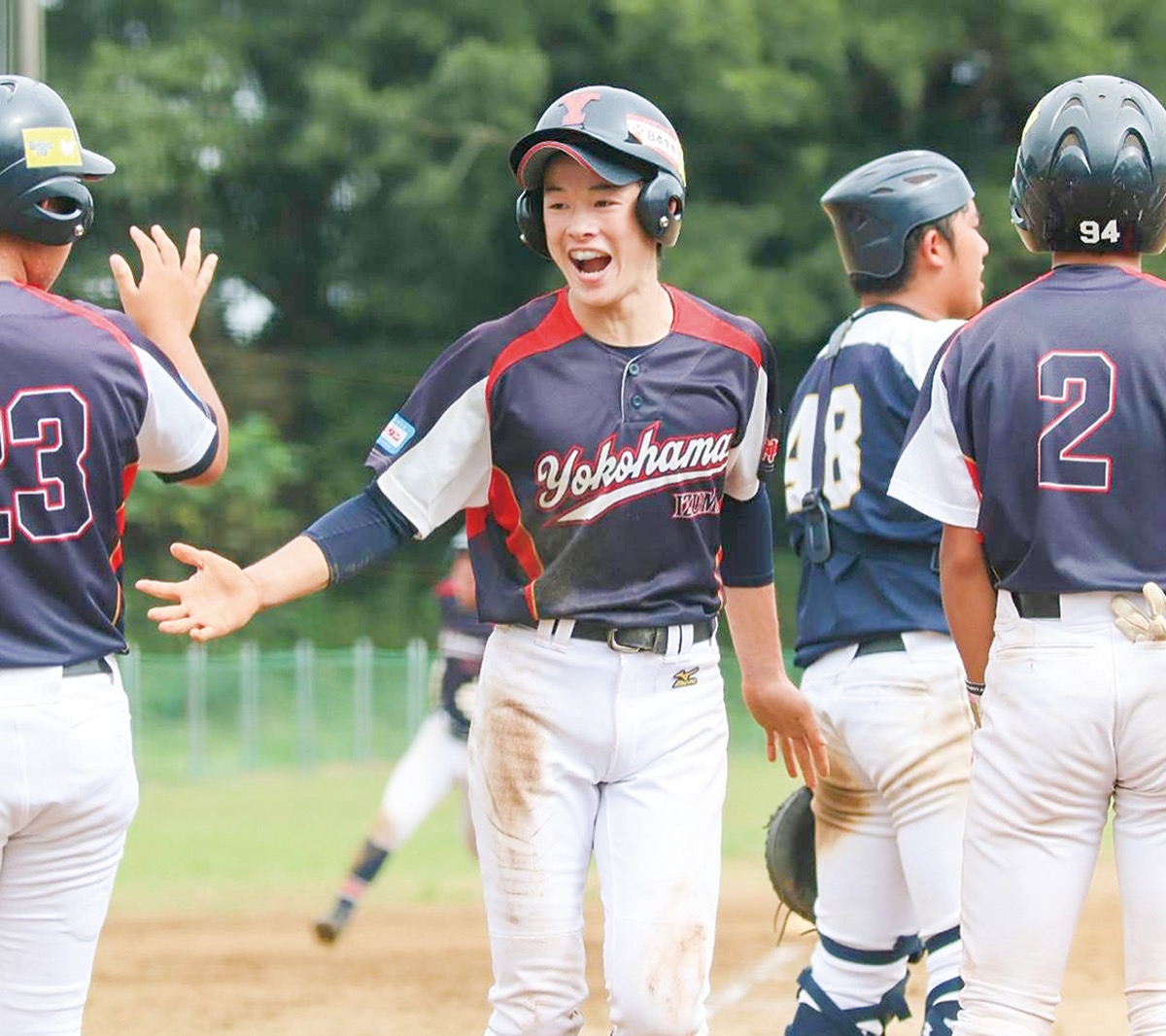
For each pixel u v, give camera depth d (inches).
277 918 1407.5
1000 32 4067.4
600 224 603.8
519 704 621.6
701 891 618.8
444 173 4023.1
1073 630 573.0
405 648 4188.0
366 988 1119.6
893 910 770.8
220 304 4530.0
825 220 4074.8
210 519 4170.8
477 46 3961.6
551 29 4207.7
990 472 582.9
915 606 741.9
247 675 3356.3
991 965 586.9
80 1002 566.9
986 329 593.6
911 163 786.2
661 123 615.5
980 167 4185.5
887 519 743.1
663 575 623.2
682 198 612.4
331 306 4633.4
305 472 4375.0
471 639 1184.8
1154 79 4062.5
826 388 780.0
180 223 4443.9
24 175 554.6
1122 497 571.8
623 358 617.0
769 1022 1014.4
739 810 2250.2
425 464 619.8
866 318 780.6
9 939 554.9
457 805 2407.7
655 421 614.5
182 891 1566.2
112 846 561.6
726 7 3875.5
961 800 734.5
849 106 4168.3
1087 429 572.7
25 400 536.4
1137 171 585.9
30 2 1116.5
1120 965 1173.7
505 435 616.7
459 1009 1061.1
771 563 689.6
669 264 3890.3
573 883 625.9
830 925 776.9
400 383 4478.3
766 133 4121.6
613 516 614.2
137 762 3144.7
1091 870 587.8
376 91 4210.1
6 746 530.9
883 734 740.0
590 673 617.3
